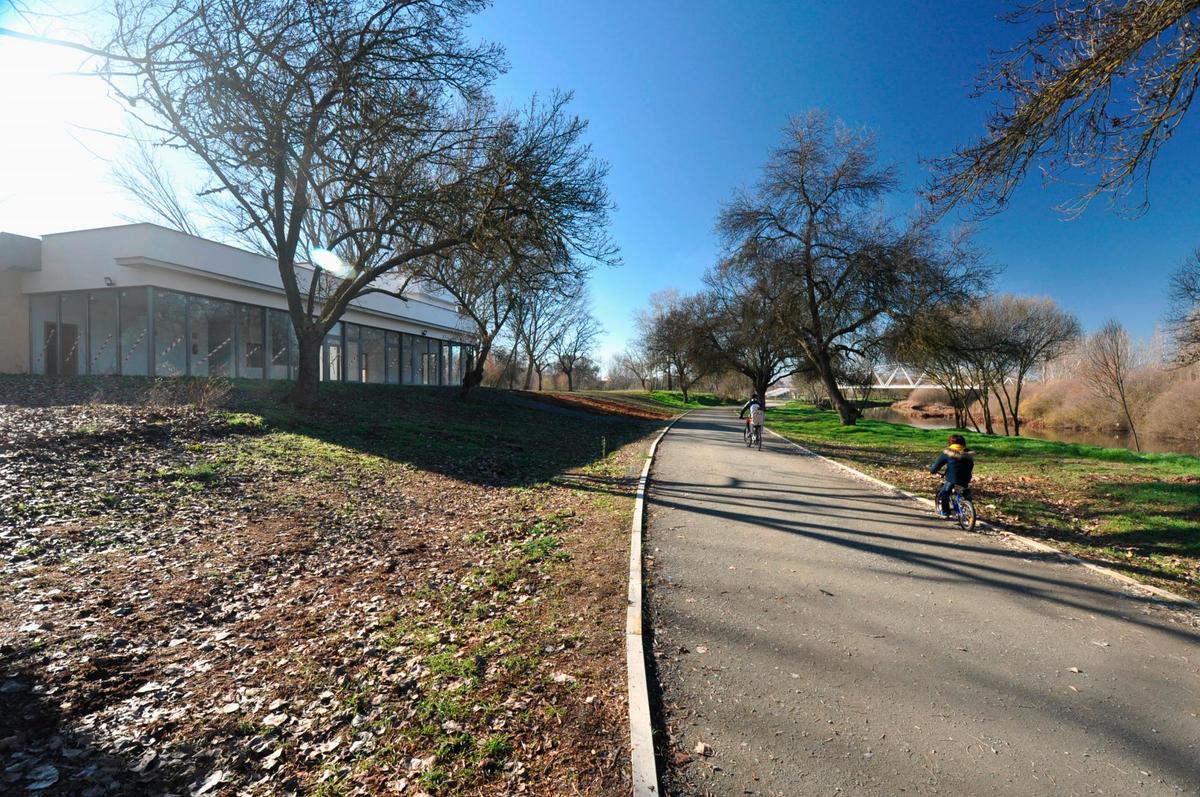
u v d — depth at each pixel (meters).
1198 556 6.68
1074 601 5.32
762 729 3.29
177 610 5.06
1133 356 39.44
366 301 29.03
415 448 13.48
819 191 25.95
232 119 10.20
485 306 29.31
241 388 16.34
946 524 8.21
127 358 19.12
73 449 9.20
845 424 28.00
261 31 9.61
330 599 5.45
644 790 2.72
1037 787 2.83
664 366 63.38
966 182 7.92
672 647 4.30
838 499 9.94
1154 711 3.52
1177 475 11.95
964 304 24.16
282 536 7.22
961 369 35.38
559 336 61.78
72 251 19.69
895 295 23.69
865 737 3.22
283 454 10.91
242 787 2.91
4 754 3.11
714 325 40.66
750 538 7.36
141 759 3.11
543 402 34.53
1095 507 9.12
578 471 13.14
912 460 15.45
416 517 8.59
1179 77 6.29
